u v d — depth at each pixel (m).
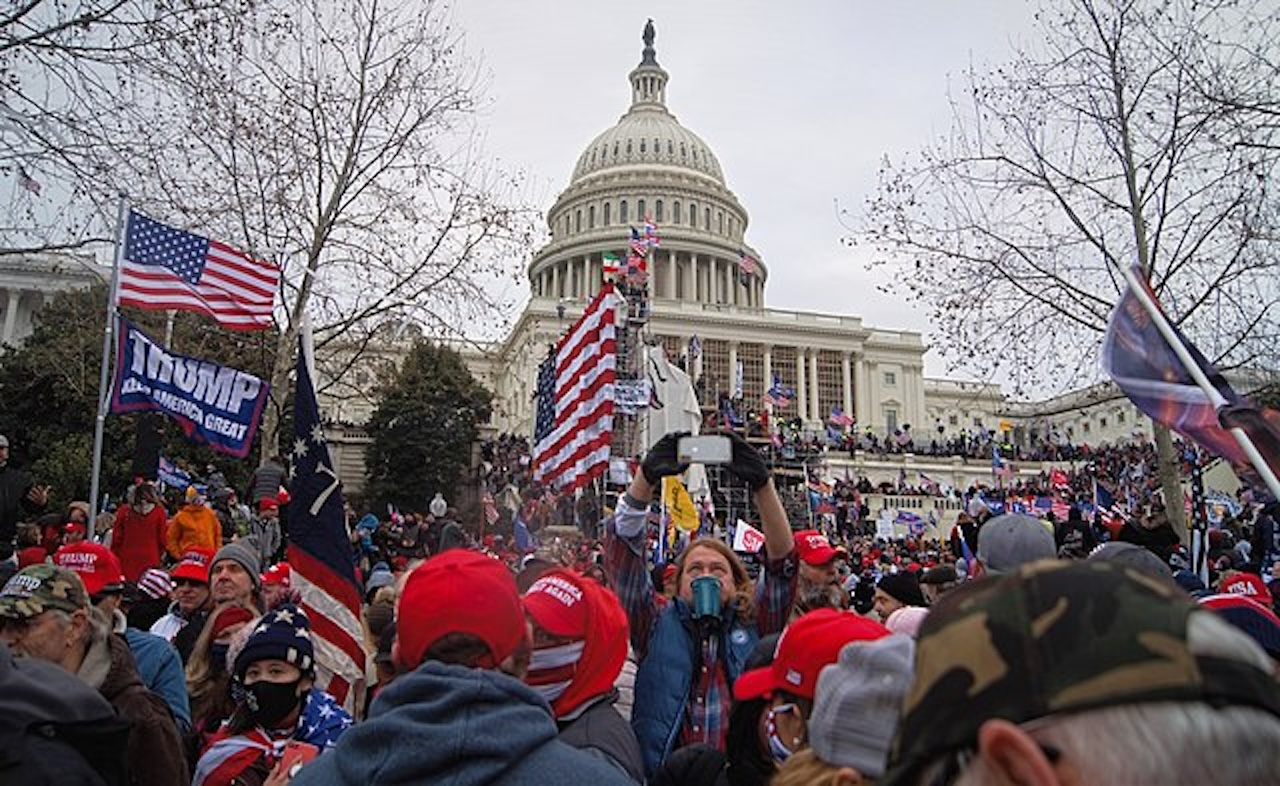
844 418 75.56
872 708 2.21
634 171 105.88
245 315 11.01
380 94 22.95
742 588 4.37
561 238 106.81
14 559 9.53
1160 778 0.90
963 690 1.04
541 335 79.81
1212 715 0.92
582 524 19.25
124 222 10.34
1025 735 0.96
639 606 4.46
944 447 76.38
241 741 3.91
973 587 1.17
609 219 104.06
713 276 102.75
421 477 50.38
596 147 112.19
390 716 2.17
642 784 3.08
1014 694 0.99
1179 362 4.22
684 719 4.05
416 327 24.30
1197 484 9.38
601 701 3.30
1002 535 4.57
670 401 34.47
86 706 2.61
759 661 3.59
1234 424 3.52
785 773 2.40
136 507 11.87
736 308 96.62
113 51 13.35
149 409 9.41
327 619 5.71
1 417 38.28
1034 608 1.03
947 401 111.88
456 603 2.46
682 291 101.44
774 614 4.33
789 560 4.36
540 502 25.03
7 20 12.55
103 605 5.03
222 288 10.93
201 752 4.64
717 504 26.52
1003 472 58.81
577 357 14.70
